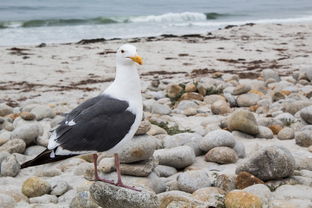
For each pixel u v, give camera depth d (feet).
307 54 79.77
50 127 37.17
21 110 44.27
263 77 54.95
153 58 75.10
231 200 20.24
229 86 50.42
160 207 20.48
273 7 197.26
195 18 148.87
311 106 35.58
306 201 20.65
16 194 22.59
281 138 33.12
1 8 153.99
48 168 27.81
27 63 70.85
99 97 18.10
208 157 28.37
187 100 45.14
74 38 104.01
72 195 22.91
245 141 32.40
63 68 68.13
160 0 204.03
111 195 18.08
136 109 17.89
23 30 115.03
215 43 89.92
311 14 170.60
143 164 24.14
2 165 27.27
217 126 35.68
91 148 17.04
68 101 48.85
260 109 41.16
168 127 35.81
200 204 20.03
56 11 154.40
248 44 89.20
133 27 125.49
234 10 183.01
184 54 78.33
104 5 177.06
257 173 23.77
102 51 81.05
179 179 23.81
